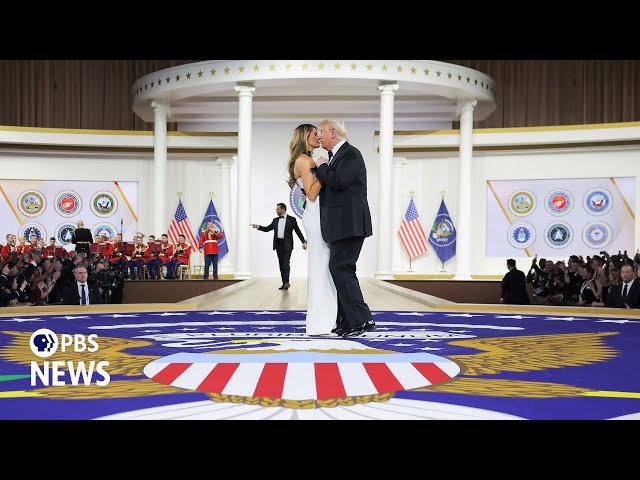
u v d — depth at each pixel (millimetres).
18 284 12477
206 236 21344
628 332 7410
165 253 21328
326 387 4109
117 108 28234
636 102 26938
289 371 4625
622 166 23062
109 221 24812
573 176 23516
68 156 24594
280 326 7910
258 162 25172
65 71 28094
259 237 25109
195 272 25062
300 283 18828
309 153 7297
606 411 3514
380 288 16609
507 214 24078
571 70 27359
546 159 23766
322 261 7074
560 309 10352
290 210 25094
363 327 6910
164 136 23094
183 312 9961
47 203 24531
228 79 20344
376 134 24734
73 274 13570
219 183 25188
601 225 23266
